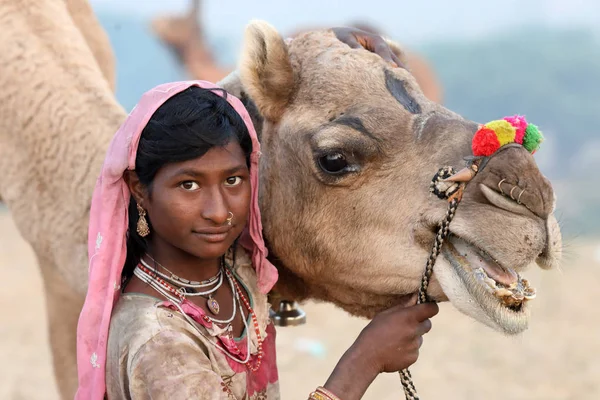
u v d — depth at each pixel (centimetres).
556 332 1080
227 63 1983
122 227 310
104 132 451
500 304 331
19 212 476
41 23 493
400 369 332
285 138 377
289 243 383
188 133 290
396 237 359
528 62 6056
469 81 5834
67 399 527
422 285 344
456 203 337
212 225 299
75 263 450
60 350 523
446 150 352
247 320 327
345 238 369
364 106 365
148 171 298
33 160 466
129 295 307
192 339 299
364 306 389
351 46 392
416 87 379
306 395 845
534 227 328
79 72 479
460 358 986
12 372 920
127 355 290
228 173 299
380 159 361
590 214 2548
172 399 279
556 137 4944
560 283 1322
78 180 446
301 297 410
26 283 1323
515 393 873
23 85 473
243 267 343
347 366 323
